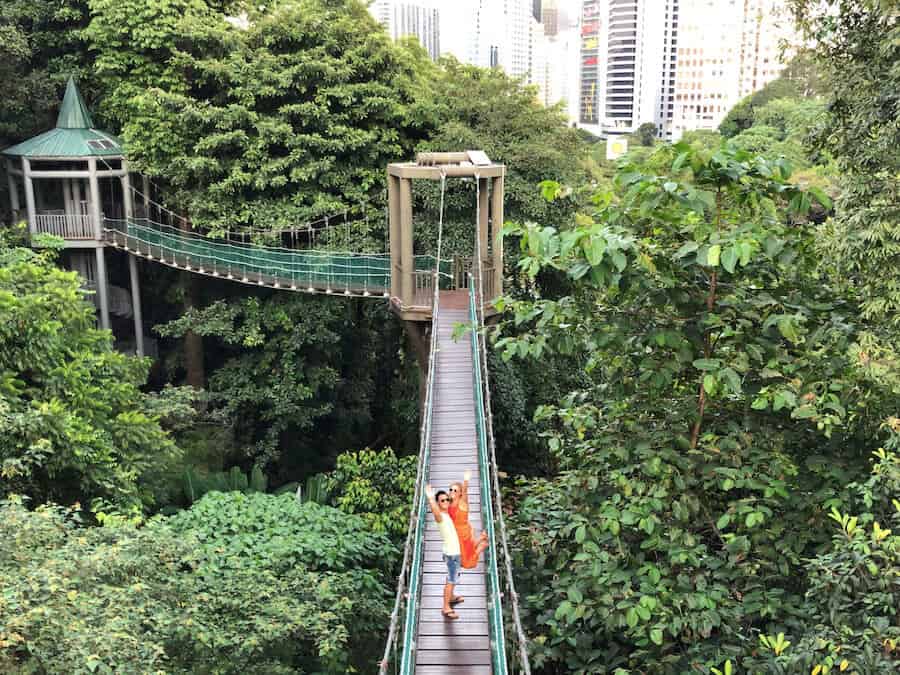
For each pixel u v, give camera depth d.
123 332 26.80
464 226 20.84
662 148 6.55
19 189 26.09
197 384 23.91
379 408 25.67
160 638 7.38
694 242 6.37
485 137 21.36
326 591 9.29
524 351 7.12
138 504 11.63
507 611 7.89
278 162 21.22
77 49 25.03
